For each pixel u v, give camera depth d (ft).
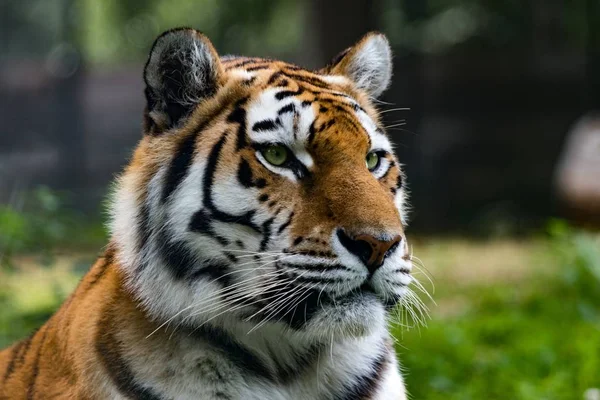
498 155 102.01
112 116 108.68
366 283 18.92
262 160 19.30
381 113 23.43
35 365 21.74
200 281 19.38
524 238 88.02
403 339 40.14
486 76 102.47
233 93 20.17
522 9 108.78
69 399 19.84
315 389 20.30
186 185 19.56
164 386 19.29
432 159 101.14
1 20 133.80
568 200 70.69
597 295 52.49
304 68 22.53
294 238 18.84
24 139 105.91
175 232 19.49
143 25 146.51
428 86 102.94
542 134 101.60
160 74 20.42
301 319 19.17
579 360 38.11
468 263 70.90
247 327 19.66
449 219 99.60
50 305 36.94
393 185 20.84
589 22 103.65
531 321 47.32
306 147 19.36
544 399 33.32
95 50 156.04
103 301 20.33
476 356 39.70
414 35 102.22
